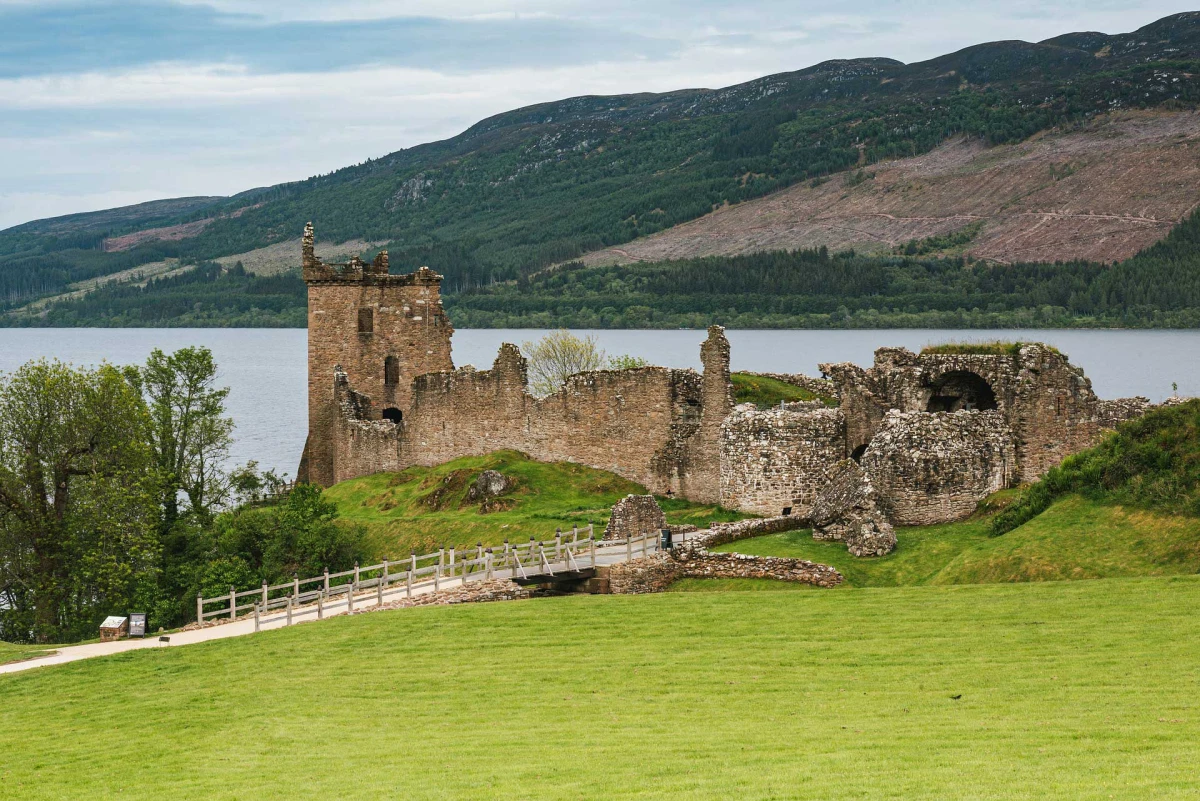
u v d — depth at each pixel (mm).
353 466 105000
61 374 79750
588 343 137875
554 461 91125
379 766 32938
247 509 87438
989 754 29797
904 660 38906
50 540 76375
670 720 35281
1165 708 32188
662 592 54188
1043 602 43125
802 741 32188
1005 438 62438
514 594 56812
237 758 34781
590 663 41656
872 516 56188
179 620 76938
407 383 109062
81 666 46812
